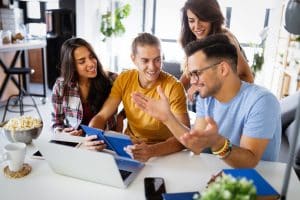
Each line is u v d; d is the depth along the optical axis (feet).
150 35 4.72
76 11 15.37
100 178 3.29
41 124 4.45
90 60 5.45
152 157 3.98
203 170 3.72
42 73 15.74
